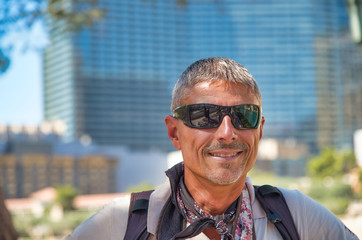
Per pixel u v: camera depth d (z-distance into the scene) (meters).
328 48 125.12
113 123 119.25
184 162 1.46
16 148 91.38
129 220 1.45
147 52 122.75
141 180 93.19
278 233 1.44
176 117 1.45
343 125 123.44
